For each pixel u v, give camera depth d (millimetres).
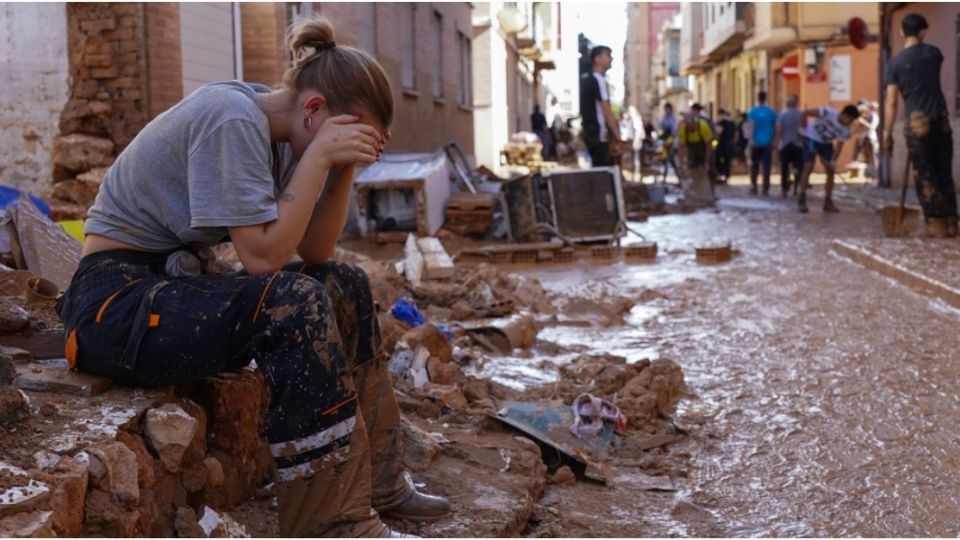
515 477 4145
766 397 5832
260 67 14469
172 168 3193
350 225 14734
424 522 3586
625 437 5066
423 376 5316
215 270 3490
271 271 3109
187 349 3029
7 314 3752
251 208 3061
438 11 24016
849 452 4879
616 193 13508
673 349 7156
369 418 3543
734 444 5051
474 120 31719
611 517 4078
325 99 3205
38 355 3617
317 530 3062
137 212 3229
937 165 12539
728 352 7012
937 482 4477
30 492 2523
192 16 12180
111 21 10961
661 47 84562
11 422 2889
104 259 3230
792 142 22750
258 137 3121
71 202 10742
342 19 16047
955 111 20812
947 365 6465
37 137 11141
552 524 3930
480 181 18766
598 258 12852
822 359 6699
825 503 4273
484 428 4832
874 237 13414
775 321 8078
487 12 34125
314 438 3020
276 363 3010
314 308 3016
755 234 15023
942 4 21469
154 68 11109
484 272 9172
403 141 20047
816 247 13078
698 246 12484
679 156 25484
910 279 9469
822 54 36500
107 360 3123
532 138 35250
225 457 3469
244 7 14398
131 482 2791
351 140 3146
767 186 24703
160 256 3293
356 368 3521
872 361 6605
